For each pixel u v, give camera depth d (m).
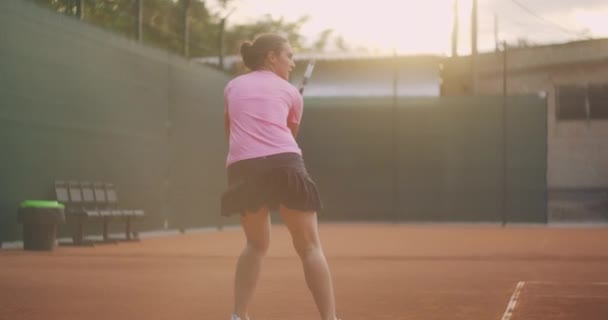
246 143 5.48
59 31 18.94
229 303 8.17
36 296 8.70
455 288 9.80
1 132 16.88
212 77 27.45
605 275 11.54
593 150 40.12
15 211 17.31
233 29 36.84
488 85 41.72
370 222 33.44
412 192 33.12
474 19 38.06
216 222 27.94
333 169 33.66
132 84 22.30
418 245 19.66
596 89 40.22
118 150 21.47
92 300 8.38
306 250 5.50
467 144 32.78
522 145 32.38
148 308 7.76
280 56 5.80
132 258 14.69
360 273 11.93
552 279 10.94
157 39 30.58
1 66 16.89
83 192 19.30
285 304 8.19
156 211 23.64
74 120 19.47
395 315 7.42
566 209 36.28
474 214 32.75
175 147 24.78
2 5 16.94
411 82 36.81
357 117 33.53
